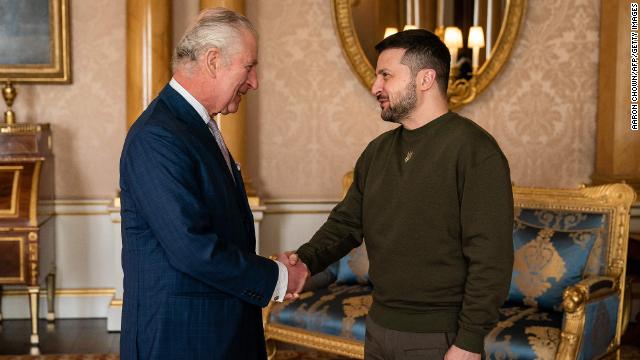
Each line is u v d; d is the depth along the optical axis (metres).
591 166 5.17
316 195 5.15
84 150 5.06
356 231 2.65
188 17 4.93
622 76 4.89
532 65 5.12
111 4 5.00
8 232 4.46
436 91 2.32
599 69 5.09
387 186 2.34
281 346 4.62
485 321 2.16
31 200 4.50
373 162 2.45
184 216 1.94
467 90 5.01
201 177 2.03
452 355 2.19
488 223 2.16
